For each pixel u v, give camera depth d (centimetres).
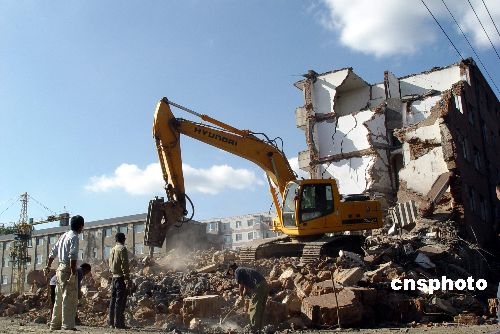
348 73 3762
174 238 6012
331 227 1666
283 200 1723
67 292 812
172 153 1539
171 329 959
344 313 1073
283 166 1767
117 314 962
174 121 1564
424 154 2880
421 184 2852
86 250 6994
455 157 2645
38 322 1127
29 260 7556
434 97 3528
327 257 1527
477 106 3381
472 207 2777
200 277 1383
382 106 3597
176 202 1457
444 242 2119
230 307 1133
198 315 1080
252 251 1695
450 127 2711
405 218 2509
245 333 889
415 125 2947
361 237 1747
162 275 1524
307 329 1045
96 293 1345
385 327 1109
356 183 3588
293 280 1262
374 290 1187
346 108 3938
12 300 1416
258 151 1736
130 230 6744
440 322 1206
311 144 3812
